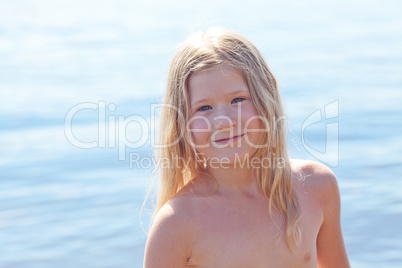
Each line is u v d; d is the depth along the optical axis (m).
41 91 25.27
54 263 12.02
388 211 13.15
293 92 23.09
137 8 45.94
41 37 36.91
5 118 21.77
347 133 18.31
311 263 4.71
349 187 14.48
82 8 47.00
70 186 15.55
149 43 33.69
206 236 4.49
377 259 11.55
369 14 42.06
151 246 4.49
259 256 4.52
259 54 4.77
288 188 4.74
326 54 30.31
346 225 12.68
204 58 4.52
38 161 17.50
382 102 21.75
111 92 24.00
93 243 12.60
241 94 4.55
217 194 4.66
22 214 14.09
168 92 4.74
